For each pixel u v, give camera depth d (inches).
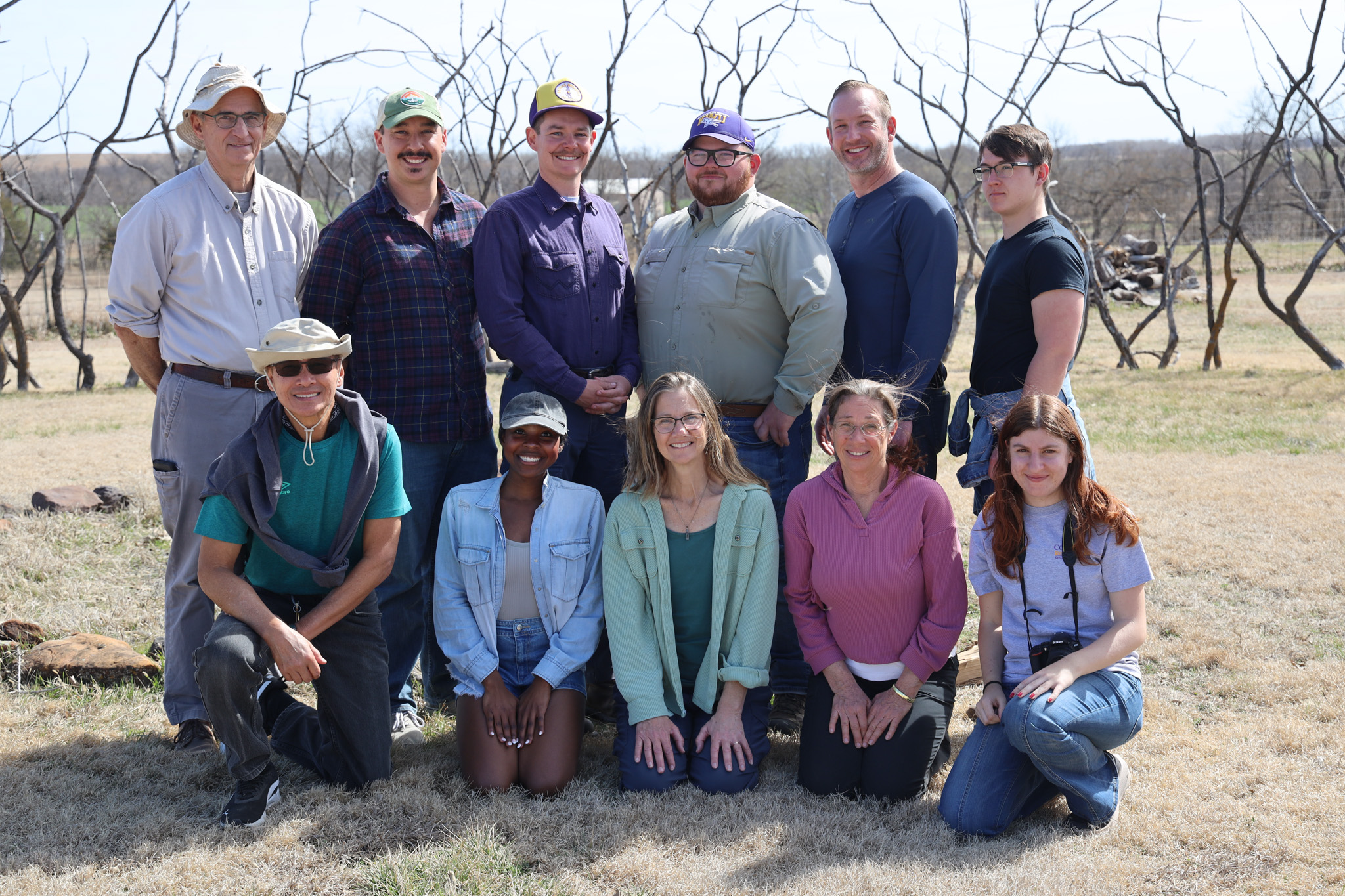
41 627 177.3
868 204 156.9
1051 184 157.4
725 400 154.5
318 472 120.0
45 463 339.9
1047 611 122.3
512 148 546.6
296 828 116.7
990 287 140.8
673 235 158.6
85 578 212.2
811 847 113.2
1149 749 134.6
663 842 114.6
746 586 131.6
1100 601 121.2
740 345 152.1
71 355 864.9
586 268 153.1
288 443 119.0
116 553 229.6
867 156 152.7
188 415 137.7
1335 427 348.2
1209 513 247.9
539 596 132.9
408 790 124.5
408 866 108.8
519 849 112.1
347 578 123.3
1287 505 251.6
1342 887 101.8
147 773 131.1
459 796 125.3
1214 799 120.0
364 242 145.1
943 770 133.3
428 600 156.7
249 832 116.0
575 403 151.6
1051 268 133.3
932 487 129.0
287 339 112.1
